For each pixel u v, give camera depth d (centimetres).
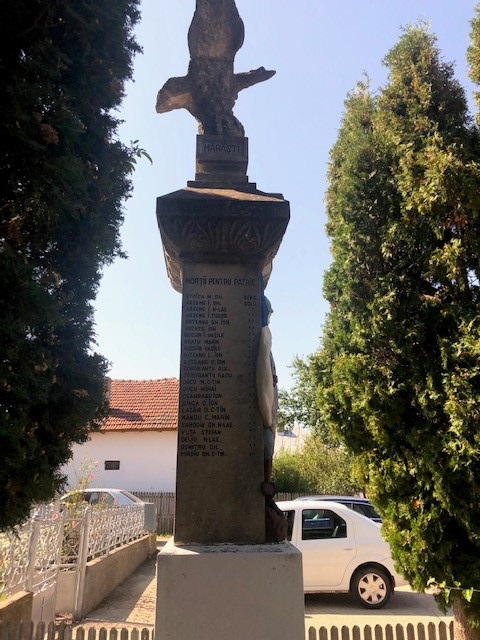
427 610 918
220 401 421
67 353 431
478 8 614
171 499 1983
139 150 478
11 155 365
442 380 526
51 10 397
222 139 507
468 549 527
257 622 353
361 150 621
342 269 627
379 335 573
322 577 941
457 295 557
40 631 520
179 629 351
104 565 967
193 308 438
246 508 402
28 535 644
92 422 458
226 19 541
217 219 438
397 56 635
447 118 579
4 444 339
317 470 2070
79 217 423
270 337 439
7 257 347
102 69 446
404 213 571
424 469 535
